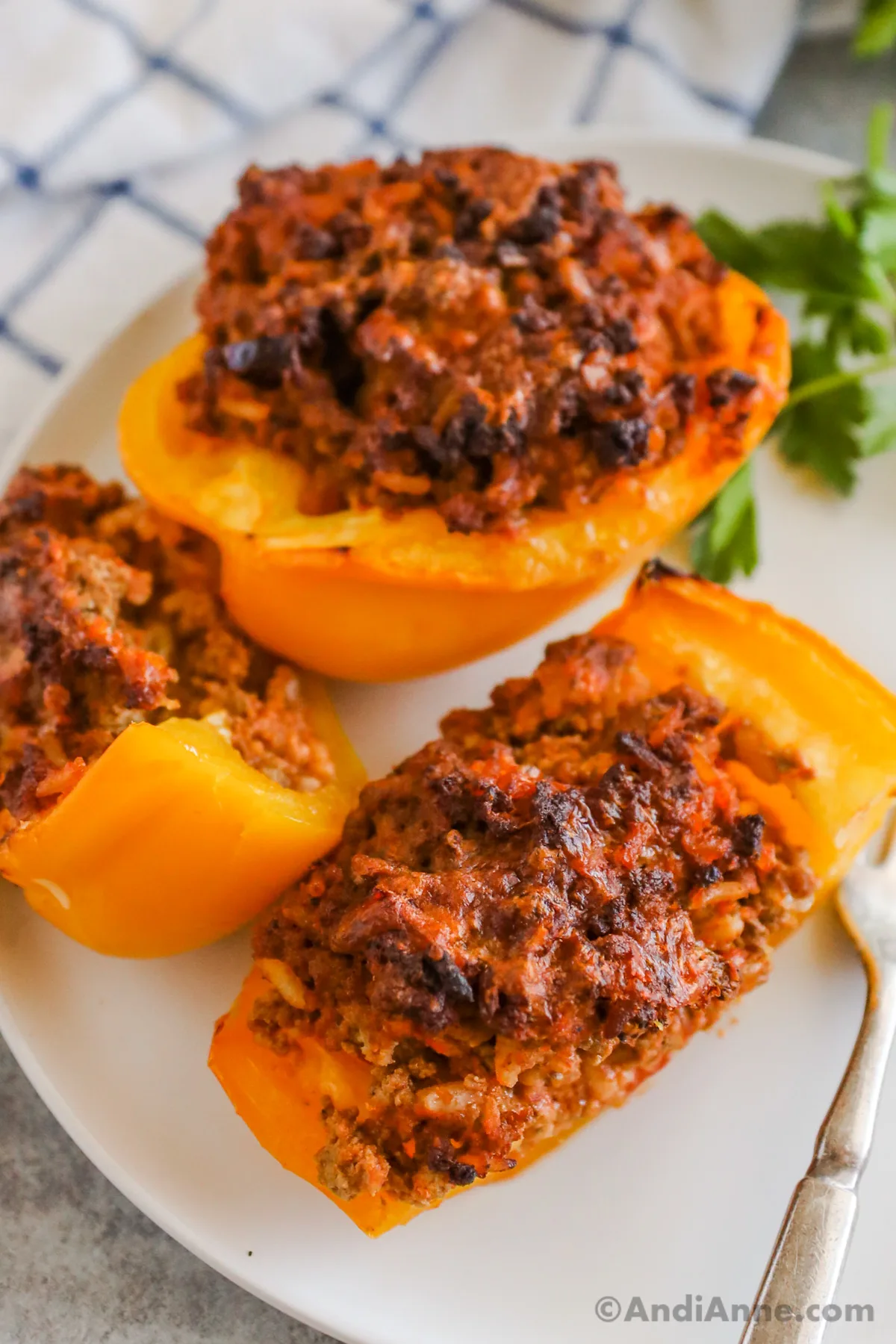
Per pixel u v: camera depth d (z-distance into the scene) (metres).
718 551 0.36
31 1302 0.32
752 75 0.43
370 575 0.32
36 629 0.32
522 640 0.35
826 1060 0.33
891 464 0.38
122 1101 0.32
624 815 0.30
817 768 0.32
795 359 0.38
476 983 0.29
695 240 0.35
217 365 0.33
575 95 0.43
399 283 0.32
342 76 0.43
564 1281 0.31
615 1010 0.29
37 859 0.31
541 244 0.33
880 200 0.38
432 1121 0.29
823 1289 0.30
